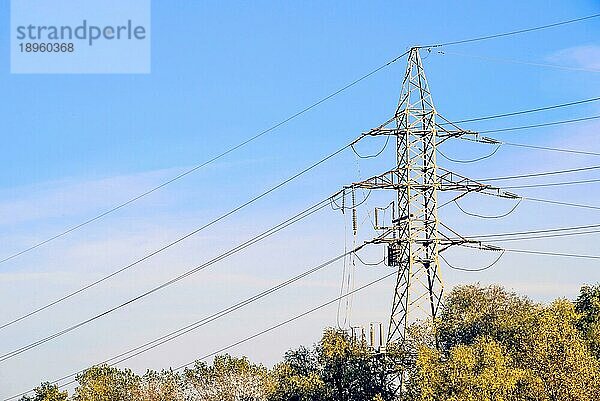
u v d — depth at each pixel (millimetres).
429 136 162750
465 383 146625
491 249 163125
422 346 155750
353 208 161750
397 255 162125
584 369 156500
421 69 164625
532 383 152750
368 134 162000
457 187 161875
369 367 179750
